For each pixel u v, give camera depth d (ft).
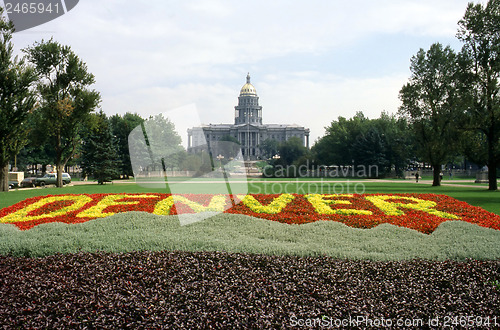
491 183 105.91
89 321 15.85
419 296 18.10
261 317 15.79
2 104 106.42
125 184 148.77
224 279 19.57
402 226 36.37
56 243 26.55
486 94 103.45
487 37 104.42
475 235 31.04
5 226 34.86
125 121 200.34
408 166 246.47
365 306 16.80
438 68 126.11
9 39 107.45
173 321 15.76
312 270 20.95
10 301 17.56
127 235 28.63
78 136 152.25
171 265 21.58
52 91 129.70
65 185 145.79
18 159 218.18
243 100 593.42
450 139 112.98
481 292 18.88
